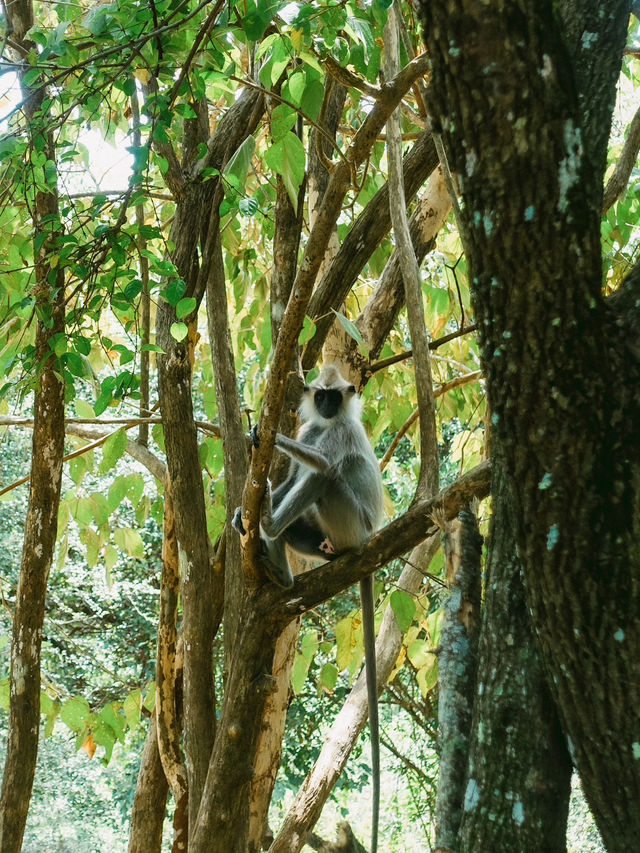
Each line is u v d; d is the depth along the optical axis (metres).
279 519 4.90
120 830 12.50
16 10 4.71
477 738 2.60
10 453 12.34
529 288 2.15
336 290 5.14
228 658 4.43
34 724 4.68
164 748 4.92
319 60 3.83
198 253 4.73
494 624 2.63
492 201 2.13
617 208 5.97
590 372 2.17
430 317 7.55
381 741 10.93
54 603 12.38
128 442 5.85
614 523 2.18
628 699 2.22
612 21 2.53
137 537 6.17
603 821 2.37
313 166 5.61
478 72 2.05
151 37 3.64
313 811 5.32
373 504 5.58
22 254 5.27
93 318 4.01
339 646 5.48
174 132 5.20
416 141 5.47
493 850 2.46
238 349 7.39
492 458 2.71
